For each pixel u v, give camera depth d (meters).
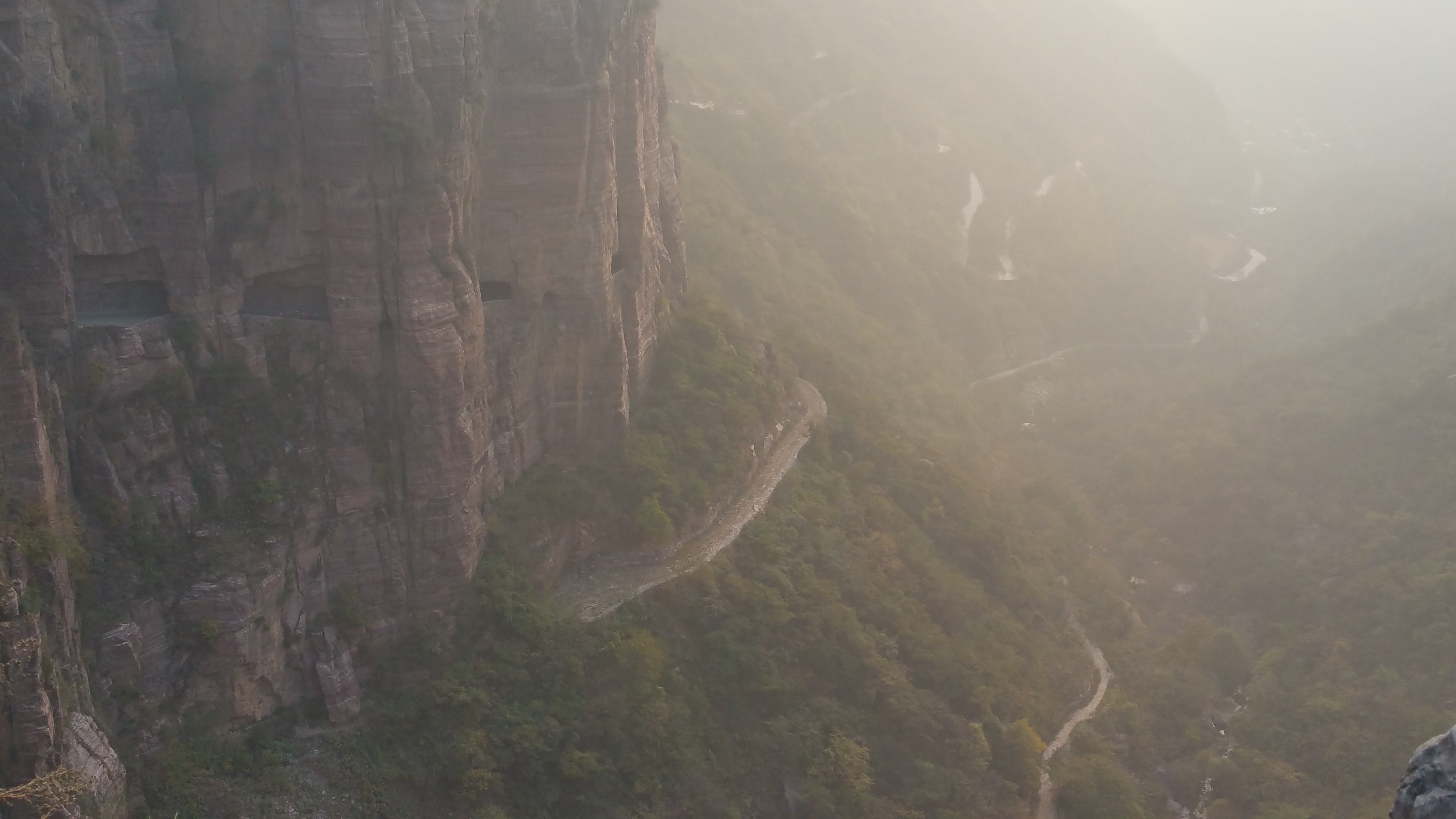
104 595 32.56
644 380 56.06
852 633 51.91
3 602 26.11
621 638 45.12
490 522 44.16
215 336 36.31
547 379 48.72
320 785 36.19
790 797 45.88
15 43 30.81
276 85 36.34
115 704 32.31
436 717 39.50
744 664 48.00
